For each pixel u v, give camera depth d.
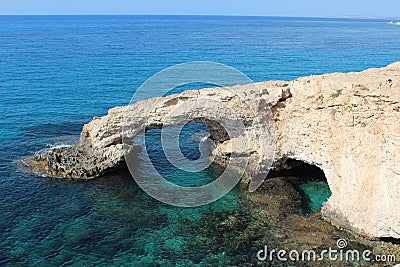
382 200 20.62
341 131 22.67
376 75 23.31
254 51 94.81
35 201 25.42
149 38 135.38
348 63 75.94
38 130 38.56
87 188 27.33
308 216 23.95
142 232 22.56
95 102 49.97
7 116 42.62
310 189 27.25
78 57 85.44
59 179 28.42
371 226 21.05
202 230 22.70
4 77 62.16
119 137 29.38
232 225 23.08
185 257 20.47
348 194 22.33
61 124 40.72
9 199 25.48
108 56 87.19
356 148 21.81
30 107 46.53
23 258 20.08
